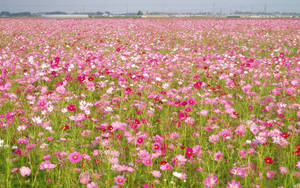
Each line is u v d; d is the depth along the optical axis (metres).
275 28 24.53
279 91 6.09
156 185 2.99
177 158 3.18
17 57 9.19
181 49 12.62
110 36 17.77
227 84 6.45
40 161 3.38
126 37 17.56
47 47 12.02
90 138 4.13
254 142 3.66
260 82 6.73
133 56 10.18
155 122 4.92
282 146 3.70
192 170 3.45
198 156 3.44
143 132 4.08
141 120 4.66
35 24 30.05
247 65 8.11
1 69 7.36
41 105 4.45
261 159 3.28
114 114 4.97
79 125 4.20
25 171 2.89
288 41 14.84
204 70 8.40
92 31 21.50
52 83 6.96
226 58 9.96
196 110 5.35
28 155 3.33
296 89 6.18
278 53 11.91
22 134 3.93
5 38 15.89
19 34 18.41
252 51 12.16
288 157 3.47
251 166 3.25
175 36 19.34
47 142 3.91
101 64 8.22
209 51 12.95
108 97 5.58
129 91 5.48
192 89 6.48
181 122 4.64
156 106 5.31
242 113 5.29
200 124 4.59
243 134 3.98
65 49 12.84
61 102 5.26
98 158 3.43
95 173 3.03
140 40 15.70
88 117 4.41
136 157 3.56
